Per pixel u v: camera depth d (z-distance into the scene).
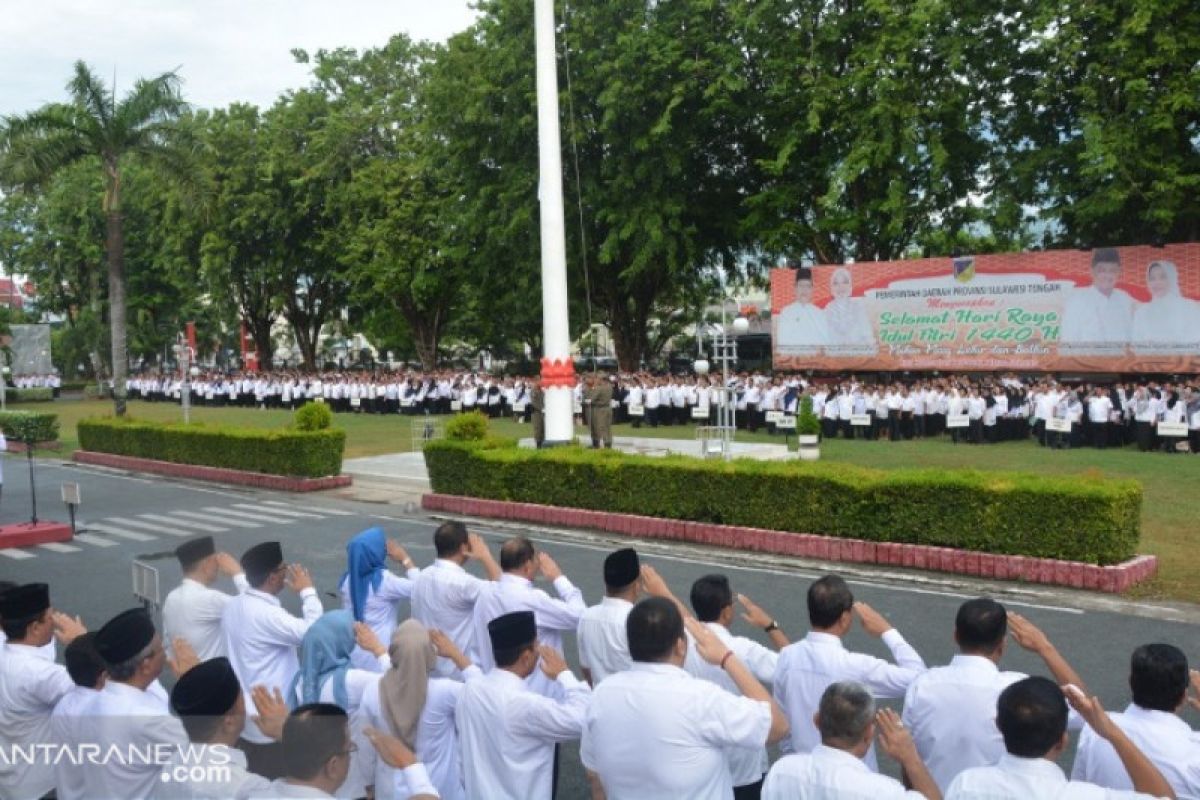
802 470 13.27
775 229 31.06
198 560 6.40
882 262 27.33
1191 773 3.97
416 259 41.28
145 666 4.58
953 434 24.30
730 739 3.88
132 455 26.38
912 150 25.84
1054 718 3.44
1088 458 20.52
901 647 4.93
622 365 38.38
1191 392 20.94
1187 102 21.42
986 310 25.48
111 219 29.48
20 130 27.58
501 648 4.52
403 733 4.66
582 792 6.30
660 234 30.34
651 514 14.89
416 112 43.59
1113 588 10.66
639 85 29.17
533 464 16.48
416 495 19.66
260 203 45.53
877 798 3.42
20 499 20.86
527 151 33.28
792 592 11.22
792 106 29.69
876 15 28.03
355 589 6.80
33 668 5.16
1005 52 26.05
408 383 40.06
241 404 48.47
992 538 11.60
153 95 28.56
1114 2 22.33
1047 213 26.17
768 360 48.50
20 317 67.75
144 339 57.56
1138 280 22.92
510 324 49.91
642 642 4.02
